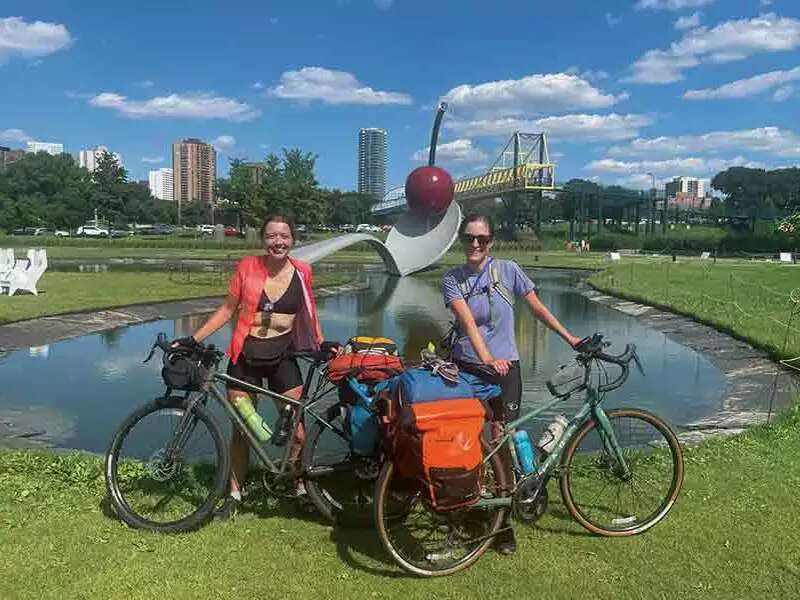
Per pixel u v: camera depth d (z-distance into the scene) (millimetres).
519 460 3764
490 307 3967
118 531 3799
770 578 3438
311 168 64625
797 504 4293
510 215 78812
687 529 3949
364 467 3896
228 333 13680
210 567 3453
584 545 3791
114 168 79375
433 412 3221
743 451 5301
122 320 15195
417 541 3748
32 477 4602
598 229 83750
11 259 18281
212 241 56500
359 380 3945
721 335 13492
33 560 3449
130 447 4176
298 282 4141
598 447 4262
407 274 33281
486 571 3502
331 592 3270
